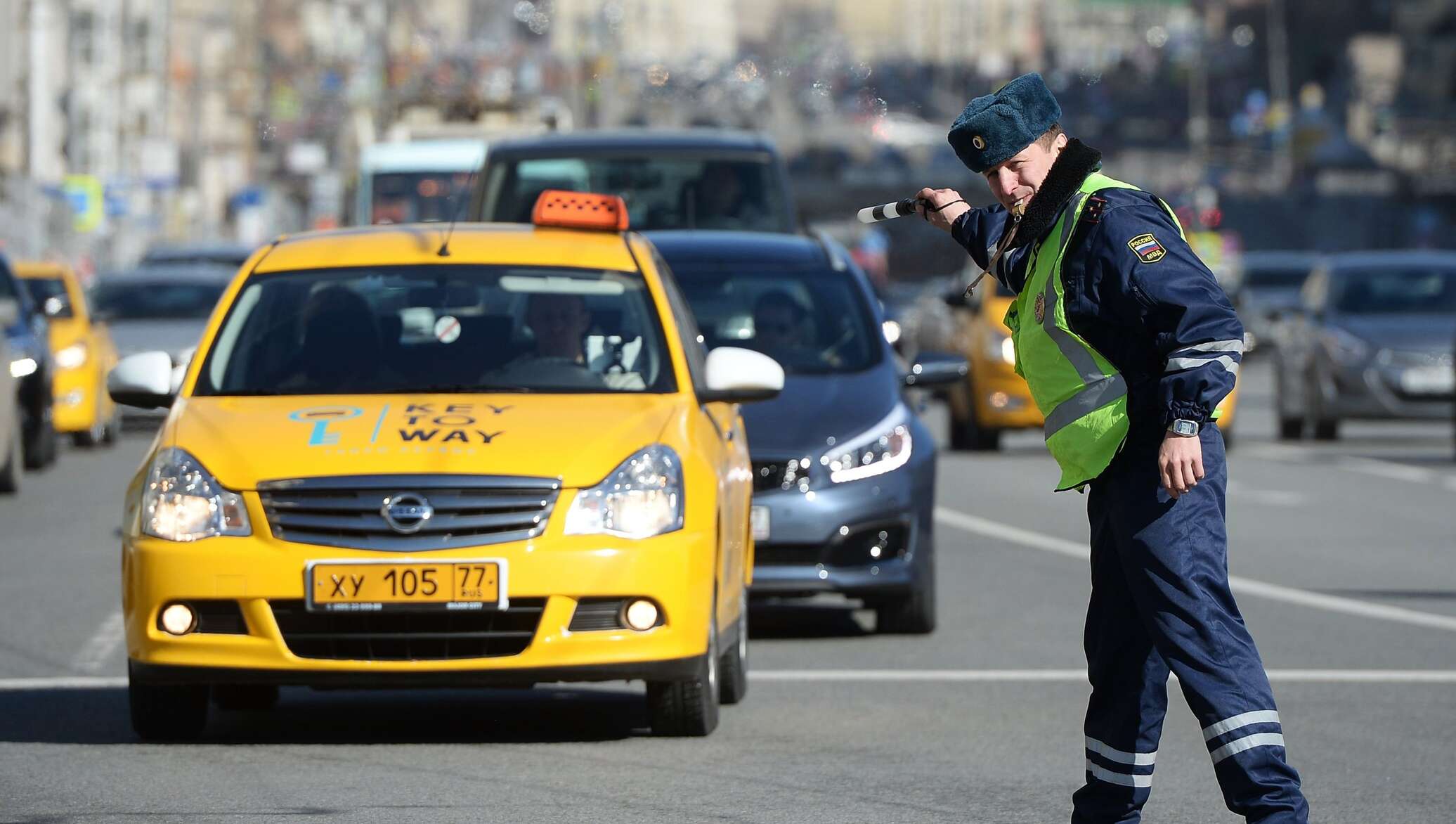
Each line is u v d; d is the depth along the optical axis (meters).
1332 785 22.12
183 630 22.77
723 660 26.52
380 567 22.45
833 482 31.69
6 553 43.06
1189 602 16.14
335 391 24.95
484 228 27.72
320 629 22.59
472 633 22.61
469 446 23.03
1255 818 16.09
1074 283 16.45
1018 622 34.53
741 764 22.94
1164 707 17.06
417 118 79.31
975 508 53.03
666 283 27.09
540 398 24.72
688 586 23.19
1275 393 77.00
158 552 22.78
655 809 20.59
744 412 32.38
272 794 21.20
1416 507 54.06
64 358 67.81
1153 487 16.27
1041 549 44.91
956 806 20.86
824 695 27.61
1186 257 16.20
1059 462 16.72
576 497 22.84
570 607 22.69
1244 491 58.19
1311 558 43.53
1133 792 17.05
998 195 17.03
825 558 31.61
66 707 26.36
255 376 25.20
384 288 26.14
